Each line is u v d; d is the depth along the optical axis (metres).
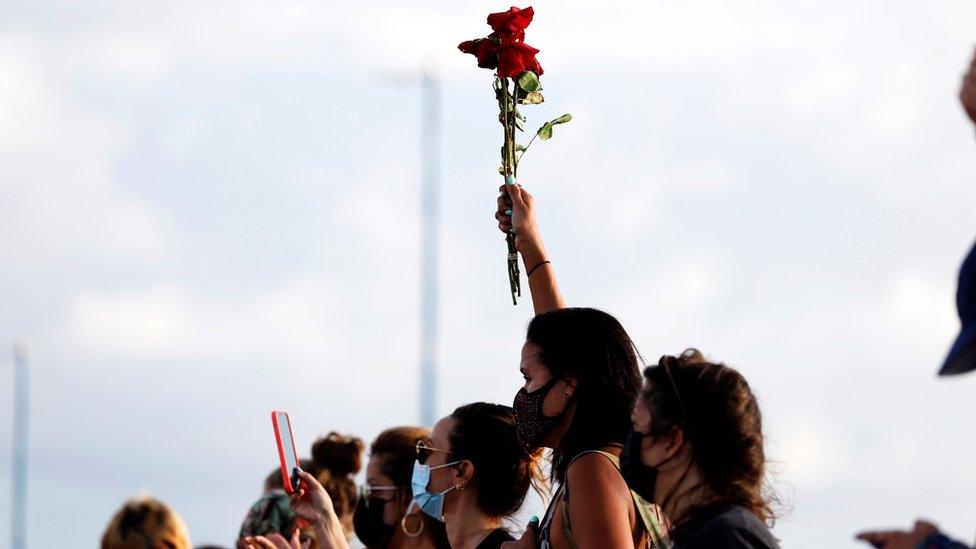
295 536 10.95
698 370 8.05
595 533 9.03
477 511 11.62
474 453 11.58
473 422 11.66
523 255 11.34
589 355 9.53
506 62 11.36
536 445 9.70
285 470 10.59
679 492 7.98
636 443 8.10
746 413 7.98
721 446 7.91
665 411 8.00
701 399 7.95
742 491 7.91
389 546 12.68
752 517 7.79
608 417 9.46
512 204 11.47
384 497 12.66
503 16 11.38
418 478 11.80
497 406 11.85
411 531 12.42
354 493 13.84
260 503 12.97
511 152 11.48
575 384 9.53
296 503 10.68
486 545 11.45
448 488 11.66
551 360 9.58
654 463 8.03
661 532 9.24
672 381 8.04
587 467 9.22
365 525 12.73
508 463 11.62
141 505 11.41
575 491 9.20
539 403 9.61
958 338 6.70
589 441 9.44
